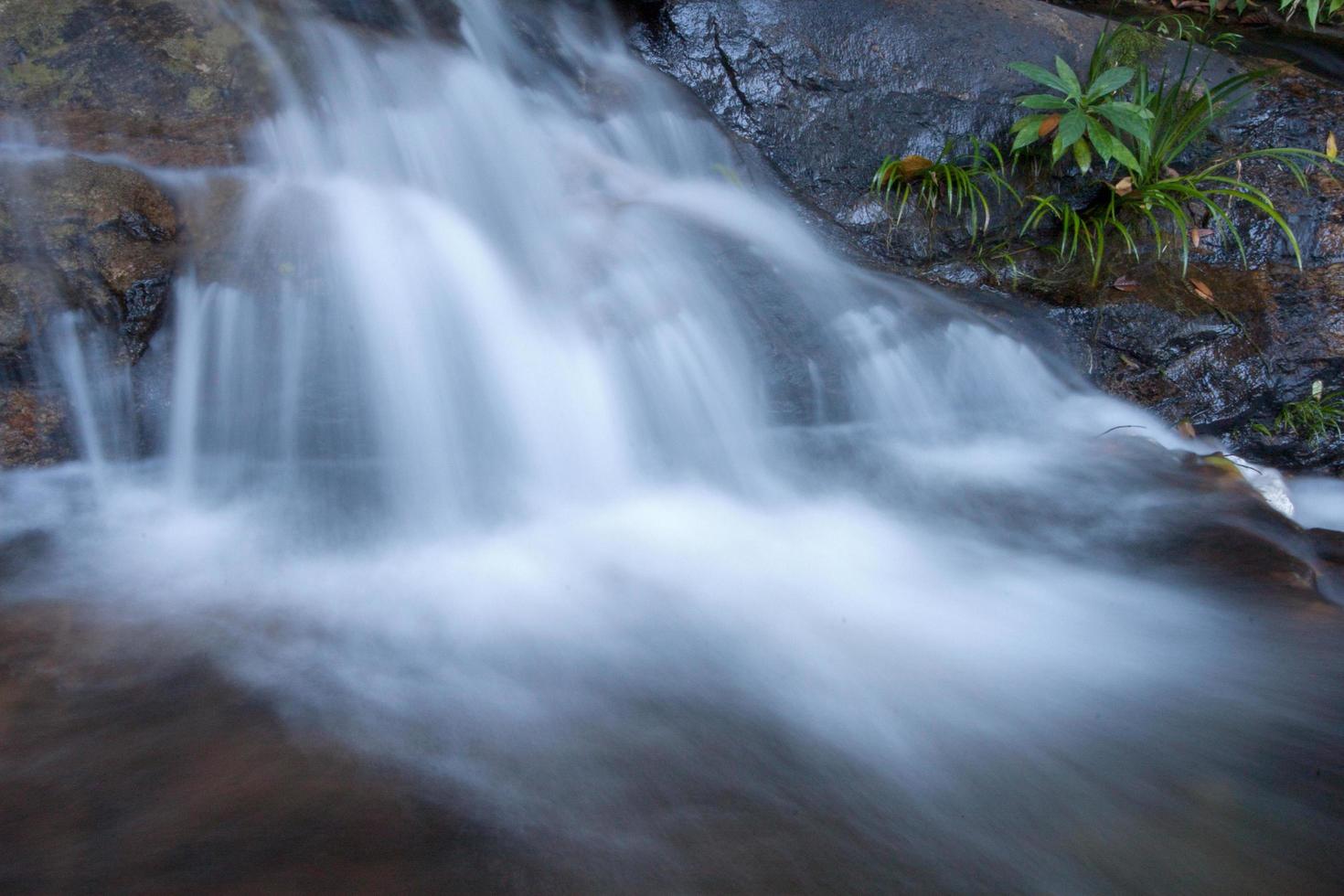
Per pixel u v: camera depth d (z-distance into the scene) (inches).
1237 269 218.2
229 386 152.4
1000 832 93.3
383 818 89.0
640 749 102.6
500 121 203.0
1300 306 209.5
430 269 165.2
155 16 177.5
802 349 177.6
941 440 178.1
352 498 152.2
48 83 165.8
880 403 179.3
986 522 154.3
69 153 155.2
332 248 159.6
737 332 176.9
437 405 159.0
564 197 196.7
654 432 169.0
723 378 172.9
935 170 222.2
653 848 87.8
